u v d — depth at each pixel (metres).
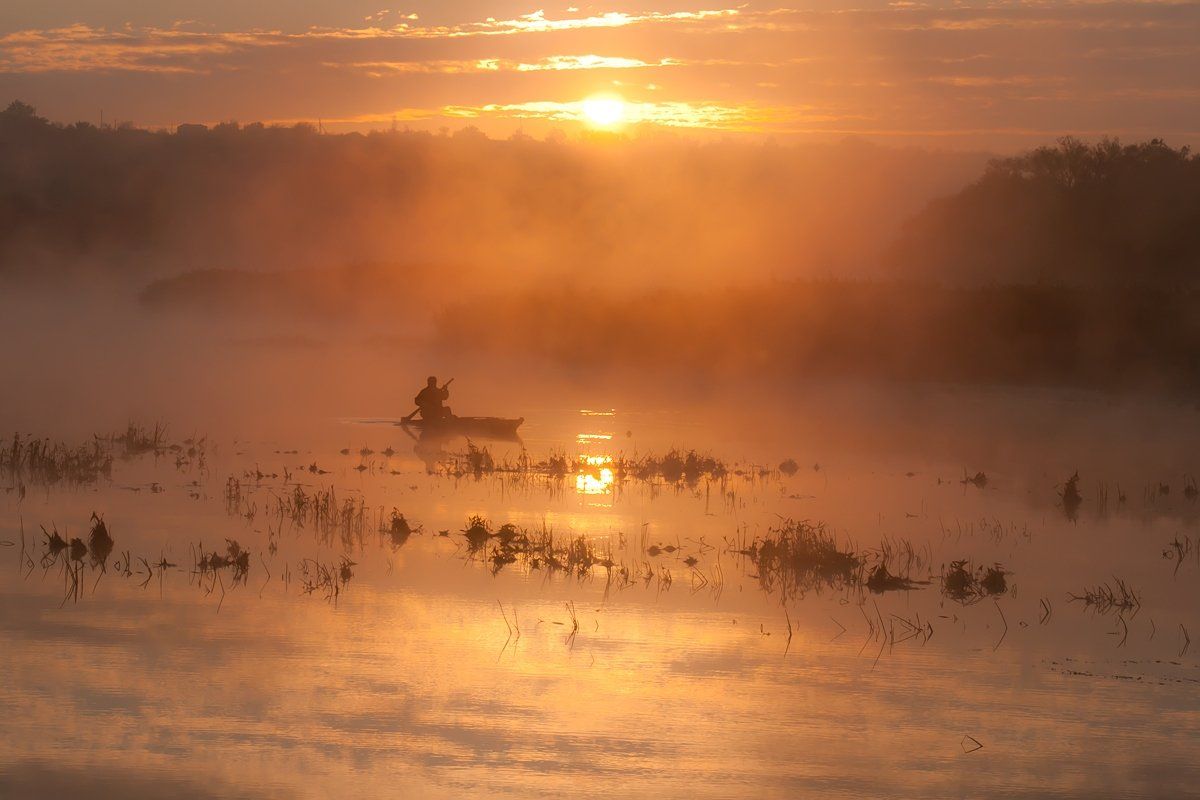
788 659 28.23
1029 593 34.41
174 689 25.41
